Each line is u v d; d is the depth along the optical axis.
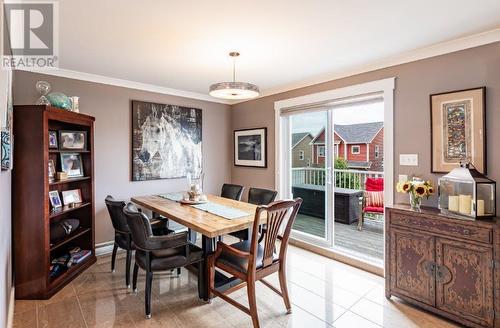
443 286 2.14
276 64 3.04
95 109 3.49
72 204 3.08
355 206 4.84
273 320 2.18
